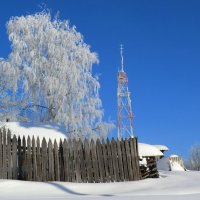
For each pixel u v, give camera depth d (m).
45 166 14.59
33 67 24.08
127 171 15.09
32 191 12.21
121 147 15.34
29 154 14.61
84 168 14.82
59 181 14.39
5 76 23.94
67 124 23.47
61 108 23.42
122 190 12.95
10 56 24.27
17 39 24.64
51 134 18.19
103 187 13.59
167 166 28.38
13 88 23.78
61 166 14.74
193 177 15.26
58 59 24.28
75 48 25.11
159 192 11.48
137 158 15.37
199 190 11.61
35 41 24.94
